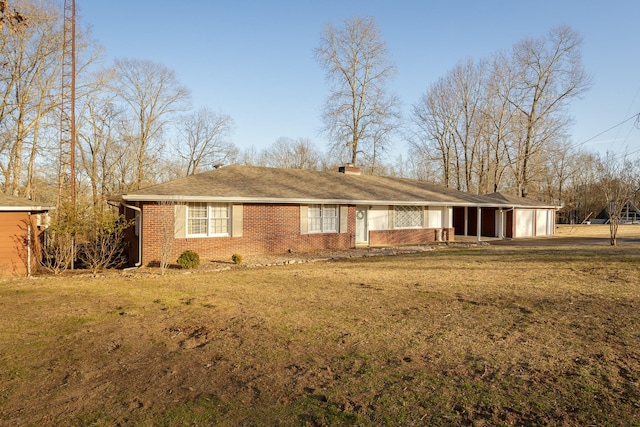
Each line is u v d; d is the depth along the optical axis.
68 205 13.01
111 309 7.85
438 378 4.49
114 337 6.13
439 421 3.56
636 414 3.62
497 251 17.83
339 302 8.24
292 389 4.28
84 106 30.12
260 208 16.77
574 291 8.95
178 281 11.02
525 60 37.03
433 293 9.00
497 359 5.04
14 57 24.53
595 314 7.03
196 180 17.06
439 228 24.03
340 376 4.59
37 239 13.59
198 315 7.34
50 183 28.81
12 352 5.52
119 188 36.28
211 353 5.42
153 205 14.25
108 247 14.92
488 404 3.86
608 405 3.79
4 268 12.09
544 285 9.71
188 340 5.95
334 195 18.98
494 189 41.03
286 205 17.56
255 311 7.58
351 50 36.47
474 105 40.94
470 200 24.62
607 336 5.82
